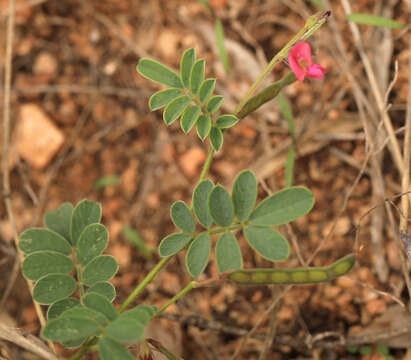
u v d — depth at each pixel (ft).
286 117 1.48
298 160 1.55
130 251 1.55
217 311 1.48
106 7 1.69
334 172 1.53
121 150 1.63
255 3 1.65
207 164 1.17
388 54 1.53
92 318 1.04
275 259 1.11
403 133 1.49
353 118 1.54
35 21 1.68
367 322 1.44
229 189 1.57
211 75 1.63
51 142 1.62
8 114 1.49
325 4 1.58
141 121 1.64
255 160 1.57
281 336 1.41
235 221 1.13
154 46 1.67
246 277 1.12
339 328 1.45
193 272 1.12
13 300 1.50
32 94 1.64
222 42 1.57
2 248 1.55
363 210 1.50
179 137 1.61
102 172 1.62
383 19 1.44
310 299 1.46
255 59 1.62
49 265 1.14
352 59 1.56
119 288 1.52
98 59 1.67
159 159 1.61
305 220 1.51
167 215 1.58
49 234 1.16
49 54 1.67
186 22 1.67
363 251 1.47
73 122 1.64
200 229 1.52
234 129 1.60
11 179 1.61
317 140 1.54
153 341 1.16
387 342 1.39
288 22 1.62
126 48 1.67
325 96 1.56
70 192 1.61
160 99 1.16
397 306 1.41
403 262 1.32
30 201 1.60
